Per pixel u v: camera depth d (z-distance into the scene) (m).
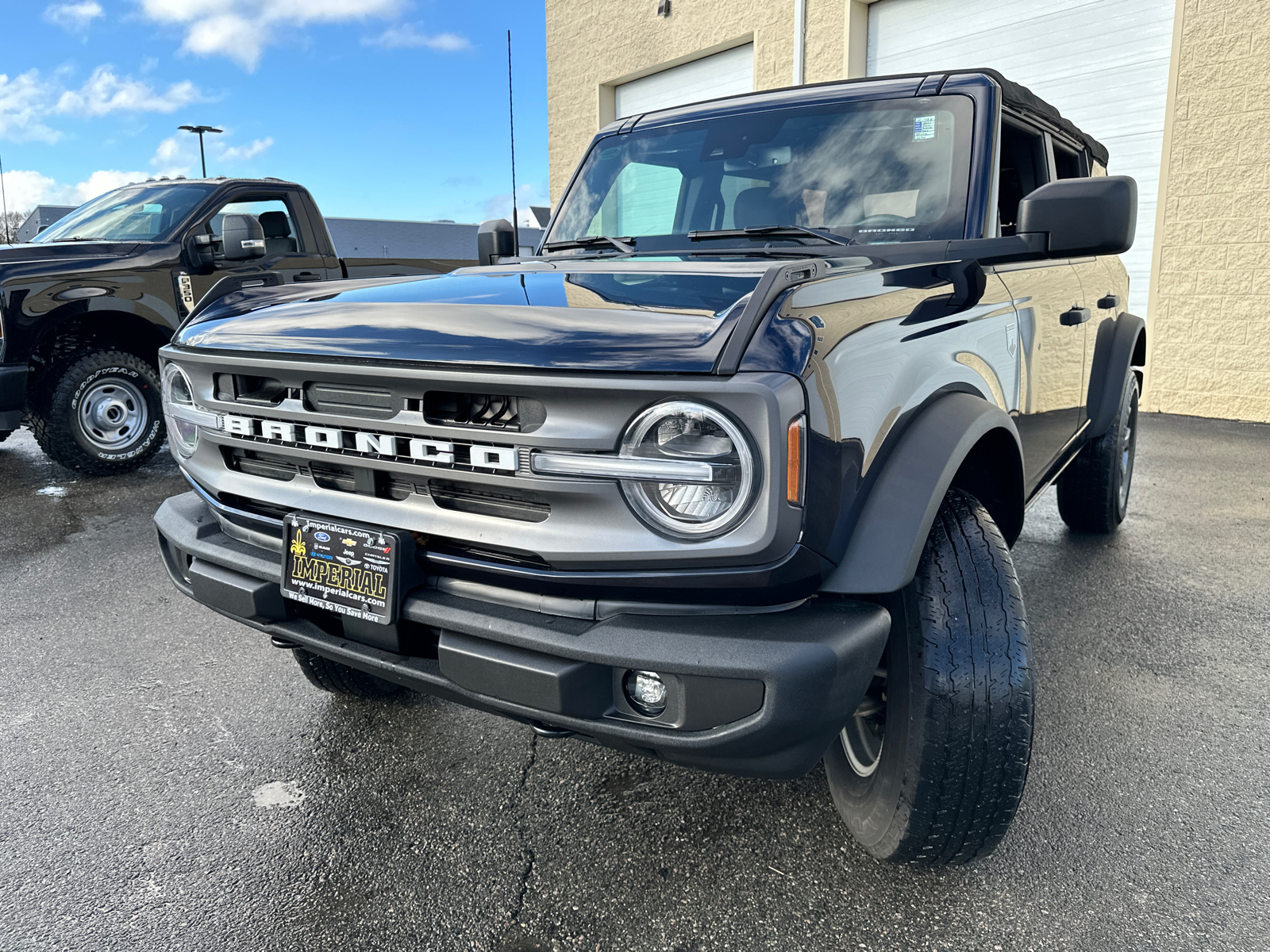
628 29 12.47
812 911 1.77
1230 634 3.11
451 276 2.17
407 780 2.28
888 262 2.09
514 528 1.53
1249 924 1.71
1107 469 3.99
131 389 5.88
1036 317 2.57
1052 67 8.48
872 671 1.52
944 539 1.74
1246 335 7.45
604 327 1.51
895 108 2.59
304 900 1.83
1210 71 7.32
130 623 3.37
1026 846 1.96
